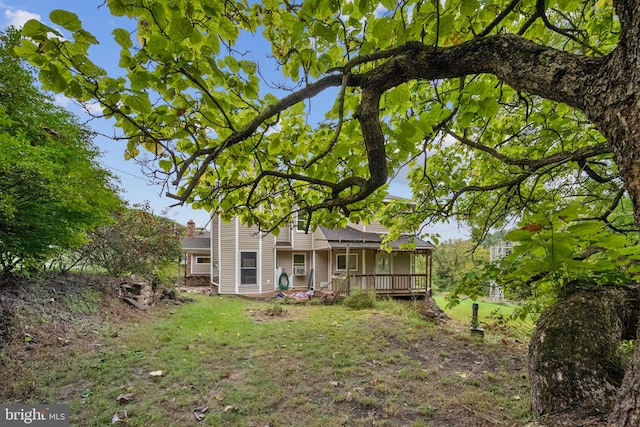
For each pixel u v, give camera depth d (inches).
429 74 42.7
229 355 166.7
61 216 170.4
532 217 35.6
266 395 123.0
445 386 135.6
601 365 30.3
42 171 133.0
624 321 34.7
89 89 44.9
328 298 394.6
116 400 116.0
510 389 133.6
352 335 210.5
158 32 48.1
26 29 38.3
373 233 520.1
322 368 151.4
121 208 244.5
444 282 560.4
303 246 520.4
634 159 22.9
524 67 32.4
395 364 161.0
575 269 37.4
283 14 61.2
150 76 46.0
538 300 75.4
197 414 108.8
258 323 246.1
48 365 138.3
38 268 213.2
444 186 133.3
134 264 310.8
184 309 295.4
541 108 92.7
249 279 480.1
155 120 55.2
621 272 39.5
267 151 79.4
